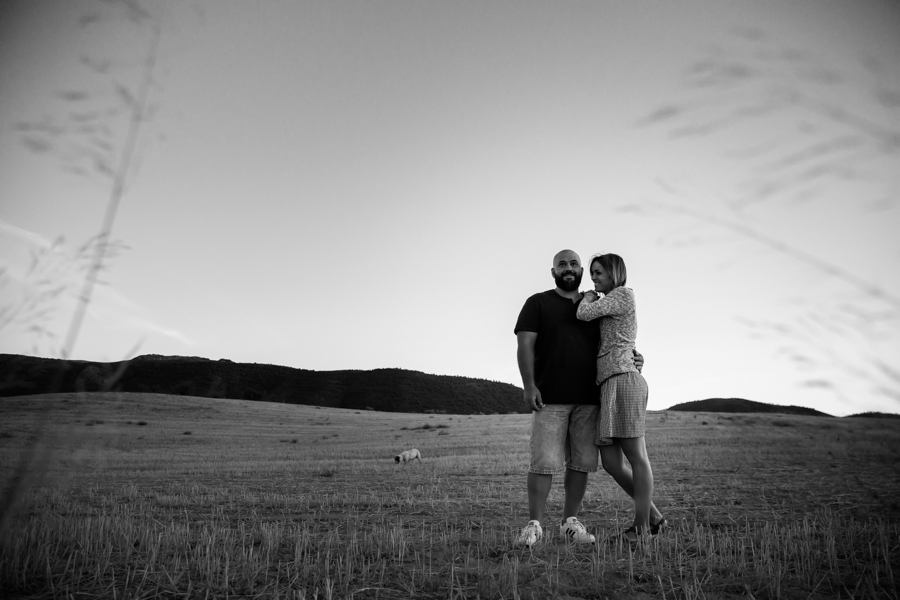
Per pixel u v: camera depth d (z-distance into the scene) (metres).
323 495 8.15
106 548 4.11
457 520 5.71
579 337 4.84
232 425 48.50
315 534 4.98
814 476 9.12
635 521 4.66
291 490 9.07
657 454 15.48
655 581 3.48
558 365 4.78
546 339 4.88
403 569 3.77
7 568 3.36
